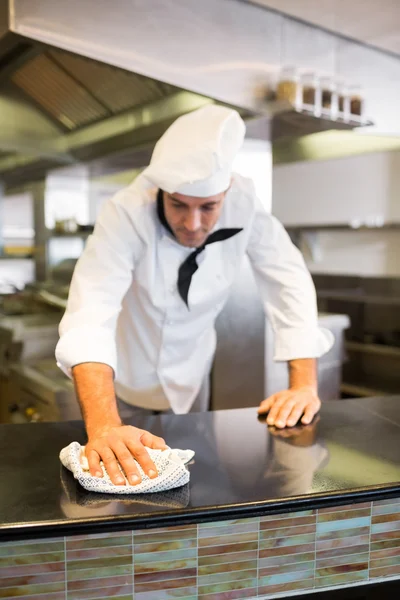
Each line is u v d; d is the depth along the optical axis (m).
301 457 0.95
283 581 0.81
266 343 2.08
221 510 0.77
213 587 0.79
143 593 0.76
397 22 1.83
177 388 1.64
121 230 1.30
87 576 0.74
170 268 1.41
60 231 3.04
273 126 1.94
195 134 1.15
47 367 2.49
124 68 1.51
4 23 1.36
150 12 1.53
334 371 2.47
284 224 4.41
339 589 0.84
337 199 4.22
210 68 1.66
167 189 1.14
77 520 0.73
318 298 4.04
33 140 2.42
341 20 1.83
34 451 0.98
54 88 2.14
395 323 3.63
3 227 3.12
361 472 0.89
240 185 1.42
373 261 4.06
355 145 2.77
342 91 1.89
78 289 1.23
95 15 1.44
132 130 2.09
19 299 2.99
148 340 1.55
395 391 3.33
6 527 0.71
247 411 1.23
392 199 4.00
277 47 1.79
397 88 2.11
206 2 1.62
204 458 0.95
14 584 0.73
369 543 0.85
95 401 1.03
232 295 2.00
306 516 0.81
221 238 1.41
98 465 0.85
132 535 0.75
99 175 2.92
